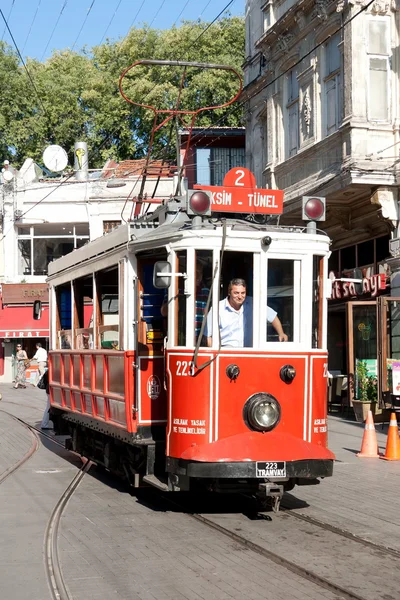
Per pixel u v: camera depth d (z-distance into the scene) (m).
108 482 11.71
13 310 37.12
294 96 23.52
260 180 26.83
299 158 22.55
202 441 8.59
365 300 21.56
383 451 14.67
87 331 12.00
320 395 9.05
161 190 35.41
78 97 44.62
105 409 10.91
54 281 14.36
